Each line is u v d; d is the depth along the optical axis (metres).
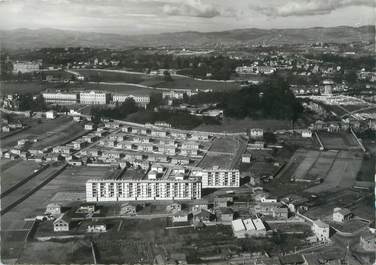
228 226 157.62
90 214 164.12
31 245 145.50
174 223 158.88
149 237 149.75
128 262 136.62
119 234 151.62
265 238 149.12
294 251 141.75
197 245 144.75
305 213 165.62
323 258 136.88
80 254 140.25
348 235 151.25
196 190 178.50
